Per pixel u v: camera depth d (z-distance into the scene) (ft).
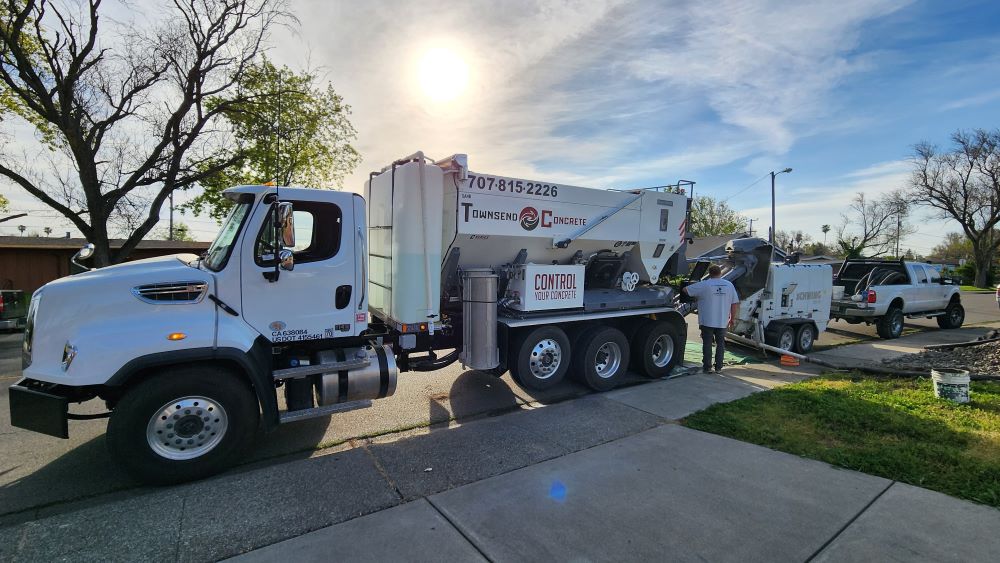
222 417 13.66
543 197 21.24
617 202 23.63
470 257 20.74
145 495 12.06
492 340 20.06
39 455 15.26
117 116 48.21
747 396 20.80
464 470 13.48
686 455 14.47
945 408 17.93
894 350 34.17
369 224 21.85
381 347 17.38
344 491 12.23
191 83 50.11
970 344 29.78
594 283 25.25
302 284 15.47
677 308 27.40
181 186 53.31
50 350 12.71
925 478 12.52
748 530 10.38
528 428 16.93
